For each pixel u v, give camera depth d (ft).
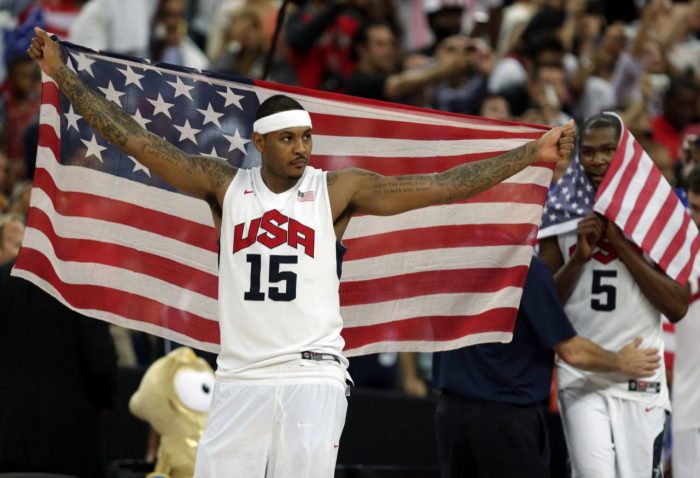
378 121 63.82
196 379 74.69
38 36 57.57
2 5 123.95
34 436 71.41
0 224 79.82
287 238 54.08
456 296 64.39
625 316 67.72
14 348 71.97
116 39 115.24
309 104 63.57
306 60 114.73
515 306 63.93
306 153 54.70
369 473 86.33
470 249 64.08
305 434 52.95
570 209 68.54
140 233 62.39
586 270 68.13
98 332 71.77
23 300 72.02
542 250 70.44
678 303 67.05
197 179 55.88
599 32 138.82
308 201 54.85
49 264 61.26
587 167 67.92
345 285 64.03
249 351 53.78
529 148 57.16
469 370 67.51
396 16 126.00
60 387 71.87
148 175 62.08
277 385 53.36
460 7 123.34
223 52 117.08
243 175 55.98
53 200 61.36
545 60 114.52
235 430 53.67
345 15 116.16
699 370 73.87
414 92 111.24
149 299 62.54
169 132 62.34
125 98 61.82
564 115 114.93
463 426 67.72
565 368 68.54
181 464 73.46
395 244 63.98
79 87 56.70
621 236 66.69
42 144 60.54
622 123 67.77
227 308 54.39
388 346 64.44
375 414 90.99
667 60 127.65
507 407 67.15
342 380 54.39
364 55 113.19
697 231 68.08
